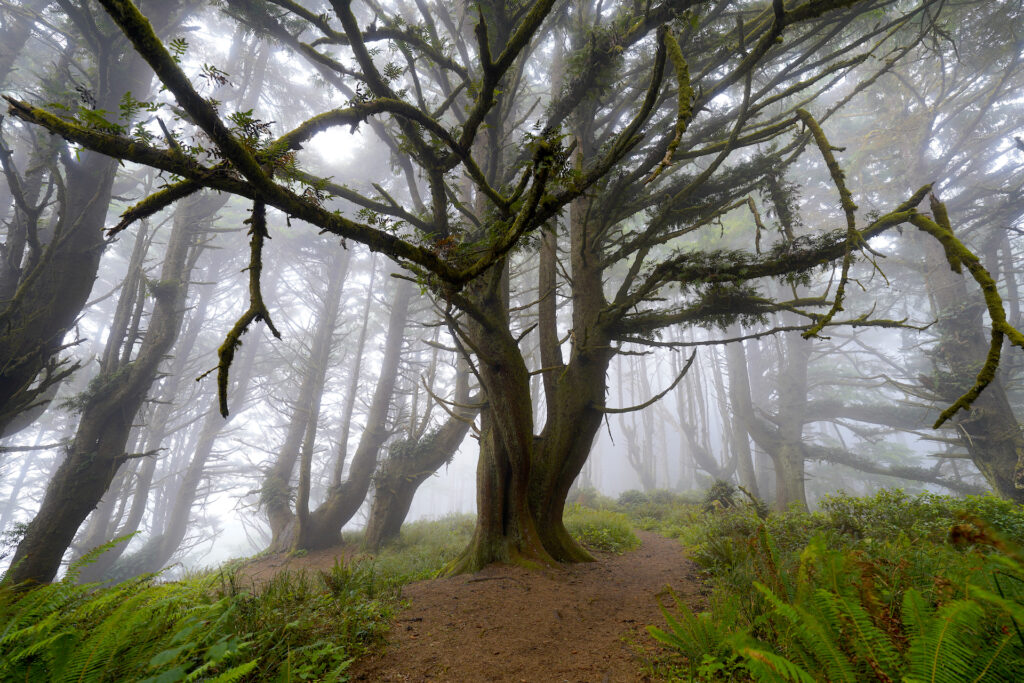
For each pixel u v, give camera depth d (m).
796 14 4.37
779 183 7.01
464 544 12.63
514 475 7.56
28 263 9.96
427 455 15.80
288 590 4.50
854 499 8.10
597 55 6.98
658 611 5.08
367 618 4.25
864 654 2.03
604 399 8.34
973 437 16.14
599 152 8.09
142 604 2.81
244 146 1.97
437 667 3.61
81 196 11.27
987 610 1.98
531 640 4.26
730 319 7.06
